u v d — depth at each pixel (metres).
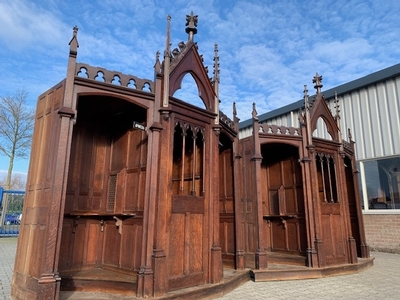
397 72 12.39
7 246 12.68
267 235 9.59
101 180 6.73
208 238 6.07
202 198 6.13
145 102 5.64
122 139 6.65
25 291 4.63
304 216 8.59
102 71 5.32
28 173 5.66
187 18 6.65
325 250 8.22
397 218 11.94
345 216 8.91
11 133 21.03
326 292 6.18
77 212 6.22
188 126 6.10
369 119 13.41
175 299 5.00
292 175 9.20
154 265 4.95
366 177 13.25
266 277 7.32
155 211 5.22
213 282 5.85
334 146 9.43
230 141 8.15
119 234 6.00
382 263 9.77
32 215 5.10
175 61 6.10
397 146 12.30
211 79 6.85
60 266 5.78
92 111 6.52
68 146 4.80
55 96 5.27
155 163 5.38
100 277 5.31
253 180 8.24
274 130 8.62
